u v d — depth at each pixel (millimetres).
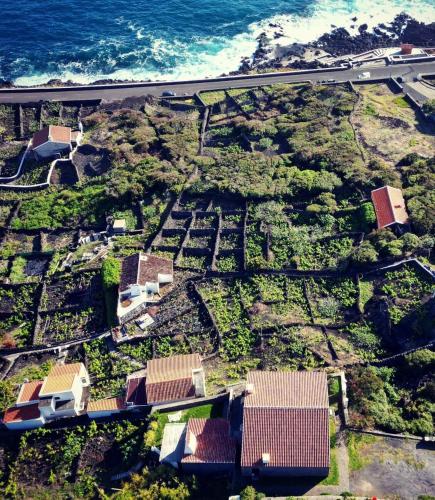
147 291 64188
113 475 48656
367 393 49406
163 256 68750
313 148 79875
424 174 72312
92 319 63469
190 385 51656
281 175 76312
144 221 74250
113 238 72625
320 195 72000
